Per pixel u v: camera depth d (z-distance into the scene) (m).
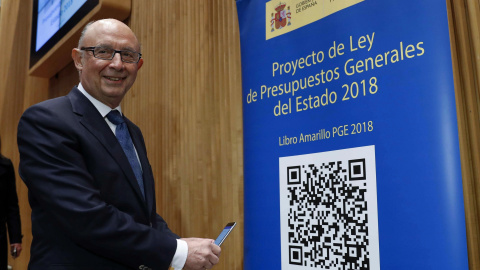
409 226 1.55
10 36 5.78
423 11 1.58
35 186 1.49
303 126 1.94
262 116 2.12
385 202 1.62
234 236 2.37
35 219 1.59
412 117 1.58
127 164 1.63
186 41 2.86
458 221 1.44
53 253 1.52
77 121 1.59
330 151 1.82
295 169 1.95
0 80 5.83
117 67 1.72
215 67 2.62
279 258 1.97
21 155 1.56
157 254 1.48
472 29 1.54
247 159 2.17
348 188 1.74
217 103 2.58
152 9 3.24
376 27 1.72
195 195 2.65
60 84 4.68
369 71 1.73
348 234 1.72
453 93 1.49
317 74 1.91
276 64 2.09
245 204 2.15
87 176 1.51
